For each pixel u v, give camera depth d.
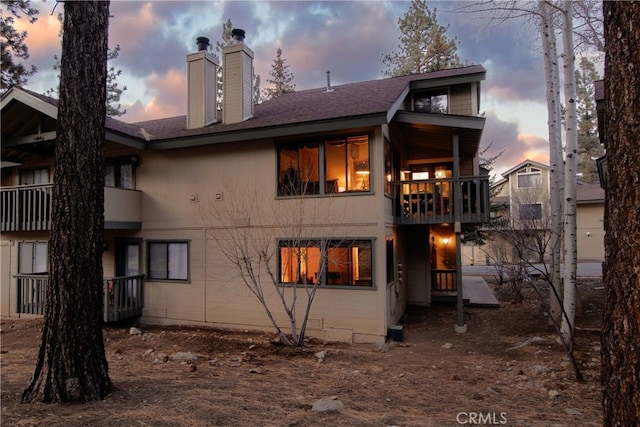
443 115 8.79
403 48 23.64
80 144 4.37
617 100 2.26
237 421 3.67
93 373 4.27
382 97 9.41
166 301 10.22
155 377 5.34
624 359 2.17
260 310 9.28
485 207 8.80
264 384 5.15
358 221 8.54
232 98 10.30
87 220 4.37
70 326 4.19
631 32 2.22
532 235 11.18
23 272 11.65
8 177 12.24
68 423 3.52
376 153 8.46
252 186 9.49
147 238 10.52
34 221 9.63
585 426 3.70
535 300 11.88
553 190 9.77
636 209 2.15
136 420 3.61
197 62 10.73
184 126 11.27
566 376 5.50
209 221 9.85
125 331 9.37
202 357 6.91
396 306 9.85
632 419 2.12
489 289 13.87
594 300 10.83
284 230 9.10
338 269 8.68
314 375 5.80
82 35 4.49
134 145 9.78
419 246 12.23
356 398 4.63
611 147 2.30
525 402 4.53
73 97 4.38
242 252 8.88
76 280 4.25
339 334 8.55
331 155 8.86
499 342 7.92
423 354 7.27
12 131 10.62
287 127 8.73
